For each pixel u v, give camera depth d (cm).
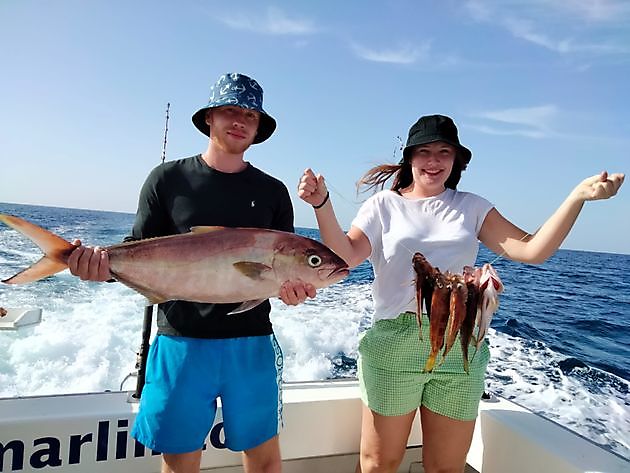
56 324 672
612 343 838
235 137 214
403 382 231
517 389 560
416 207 247
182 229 213
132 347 614
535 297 1323
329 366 605
